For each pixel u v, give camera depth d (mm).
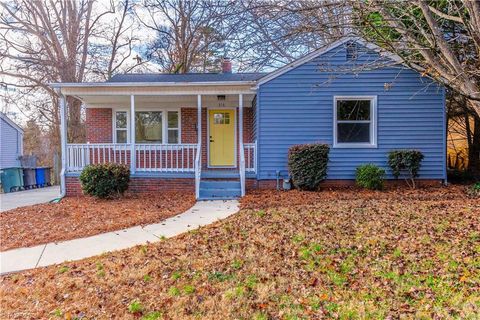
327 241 5426
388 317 3254
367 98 10773
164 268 4590
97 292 3982
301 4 8070
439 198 8727
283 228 6184
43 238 6293
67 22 21594
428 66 6746
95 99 12289
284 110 10906
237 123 13211
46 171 18312
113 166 10016
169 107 13164
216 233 6102
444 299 3557
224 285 4043
